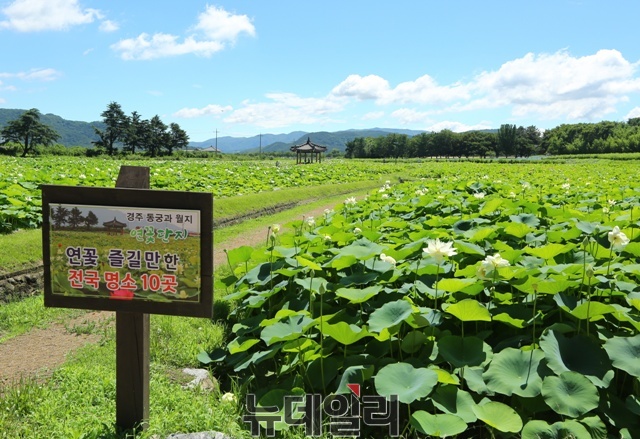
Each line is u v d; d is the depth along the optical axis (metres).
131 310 3.41
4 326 6.18
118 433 3.46
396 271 5.39
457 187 16.36
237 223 15.40
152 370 4.62
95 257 3.40
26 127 81.88
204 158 92.94
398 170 45.22
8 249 8.50
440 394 3.62
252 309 6.12
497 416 3.32
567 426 3.19
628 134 106.81
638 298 4.27
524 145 125.88
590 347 3.84
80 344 5.54
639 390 3.74
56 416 3.66
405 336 4.39
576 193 13.77
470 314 3.98
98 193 3.36
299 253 6.27
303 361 4.27
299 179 28.95
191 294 3.35
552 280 4.60
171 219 3.32
